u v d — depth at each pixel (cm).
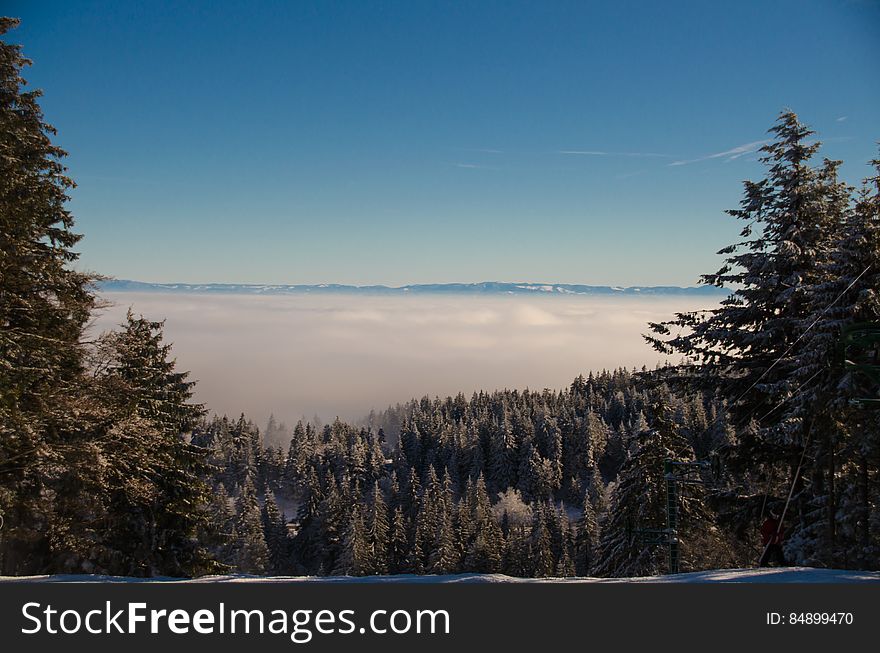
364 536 7162
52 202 1923
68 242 1944
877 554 1577
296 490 12469
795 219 1750
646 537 2275
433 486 9894
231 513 7669
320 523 8662
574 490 10706
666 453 2342
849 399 1435
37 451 1658
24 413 1678
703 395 1950
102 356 1909
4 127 1758
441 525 7306
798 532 1655
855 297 1545
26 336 1683
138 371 2308
